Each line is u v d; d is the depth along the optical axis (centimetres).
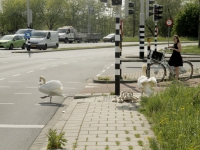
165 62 1567
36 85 1524
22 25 10231
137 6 9462
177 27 8006
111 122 845
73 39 7125
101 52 4003
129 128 784
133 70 2133
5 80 1669
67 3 10806
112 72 2030
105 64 2522
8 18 10062
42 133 801
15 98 1230
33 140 746
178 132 666
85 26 11169
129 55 3294
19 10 10088
